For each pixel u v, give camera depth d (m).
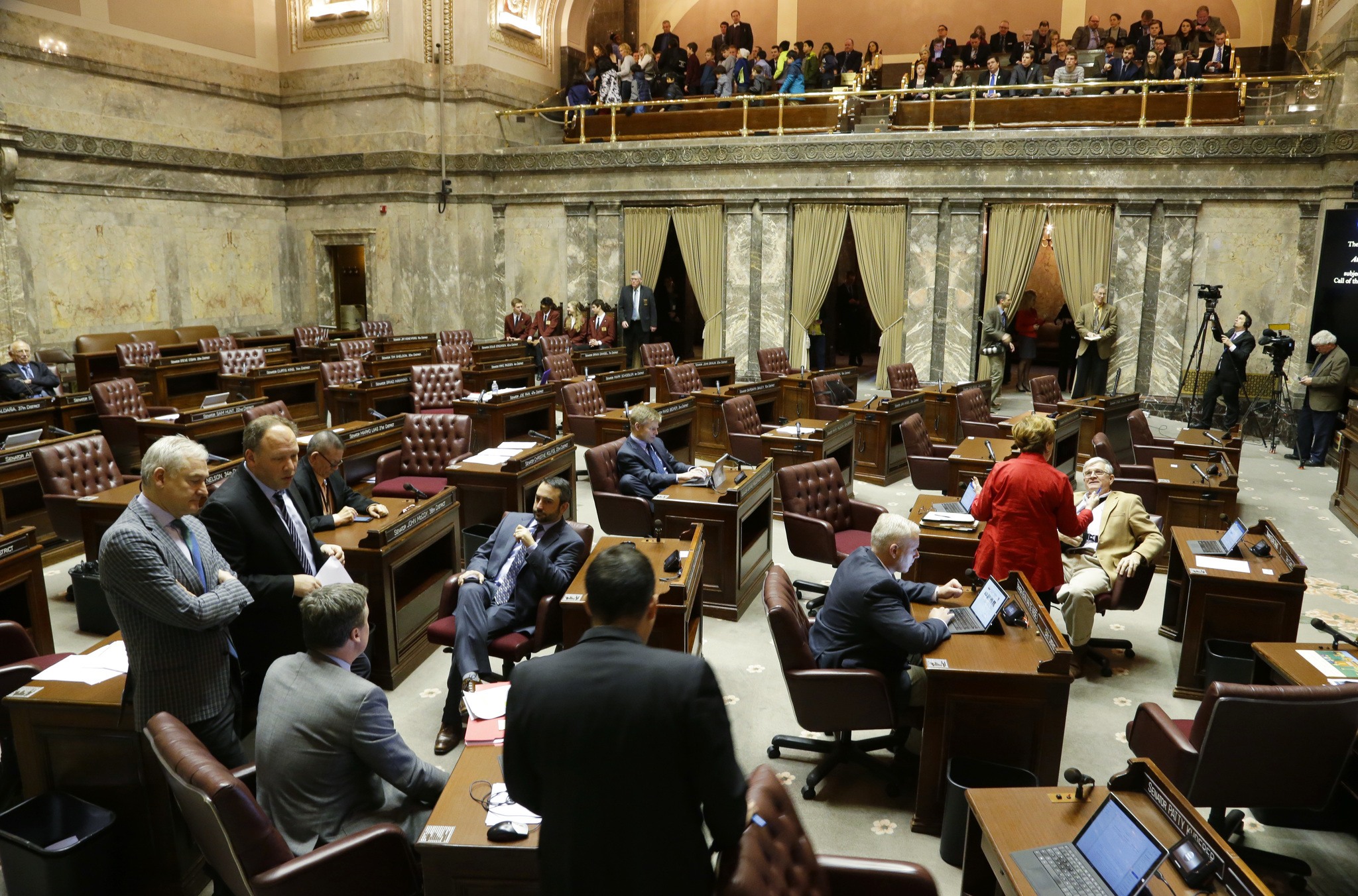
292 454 4.02
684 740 2.01
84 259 14.16
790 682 4.01
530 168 16.28
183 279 15.76
